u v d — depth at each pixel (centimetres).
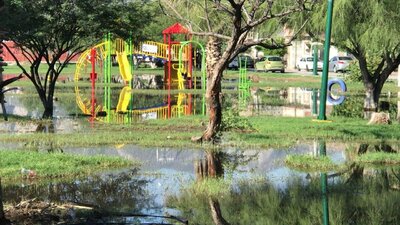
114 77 5031
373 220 1033
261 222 1016
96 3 2386
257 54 7069
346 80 4634
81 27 2397
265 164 1520
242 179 1345
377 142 1856
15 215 1003
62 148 1695
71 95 3491
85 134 1916
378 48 2420
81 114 2591
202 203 1134
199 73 5366
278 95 3647
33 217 996
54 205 1075
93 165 1445
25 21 2238
